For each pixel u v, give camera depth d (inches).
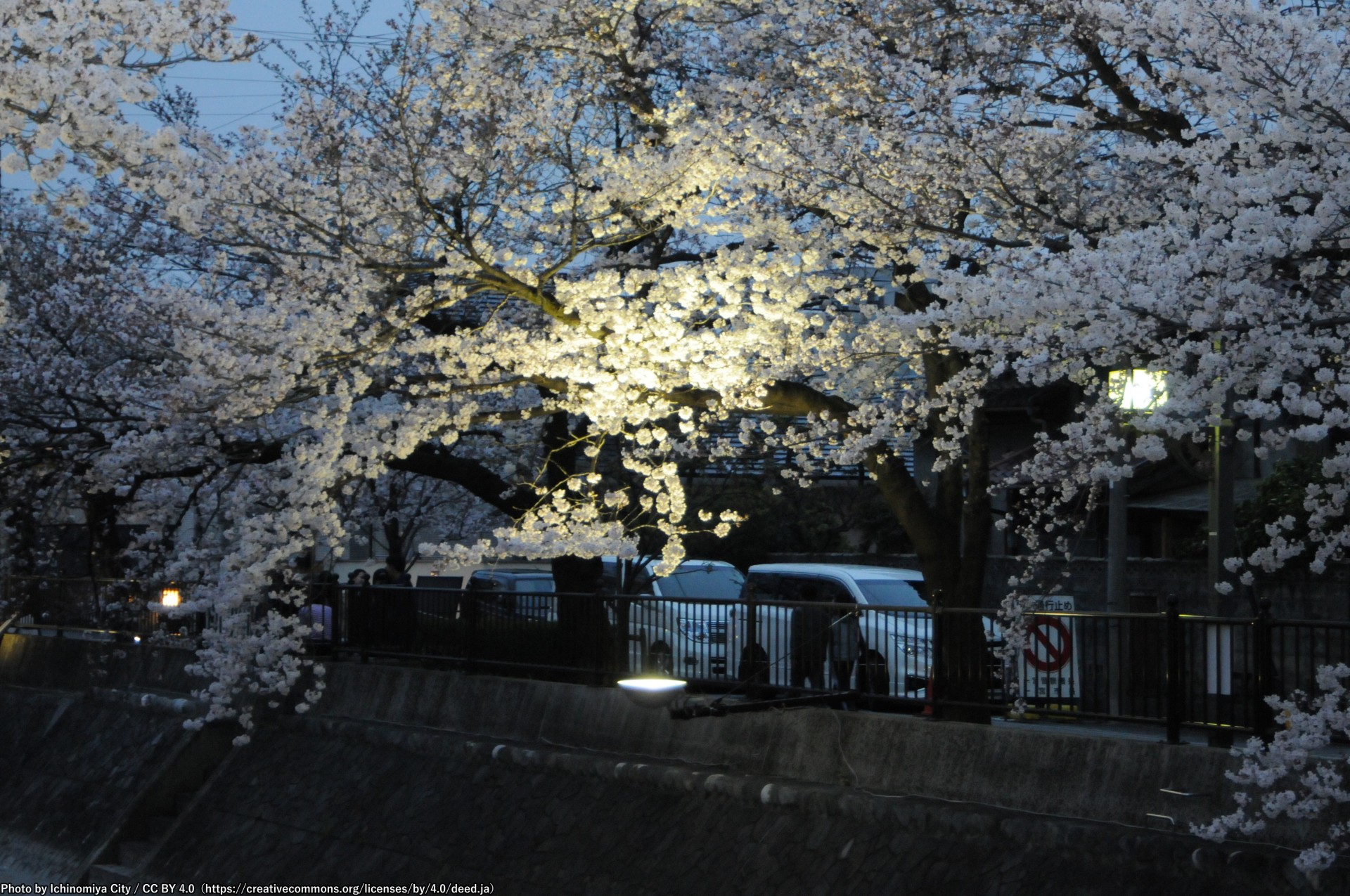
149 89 261.4
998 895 314.3
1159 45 306.0
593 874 398.9
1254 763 265.3
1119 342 269.7
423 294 419.2
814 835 364.5
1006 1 393.1
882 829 351.6
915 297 442.3
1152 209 395.5
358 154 411.5
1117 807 321.4
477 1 424.8
